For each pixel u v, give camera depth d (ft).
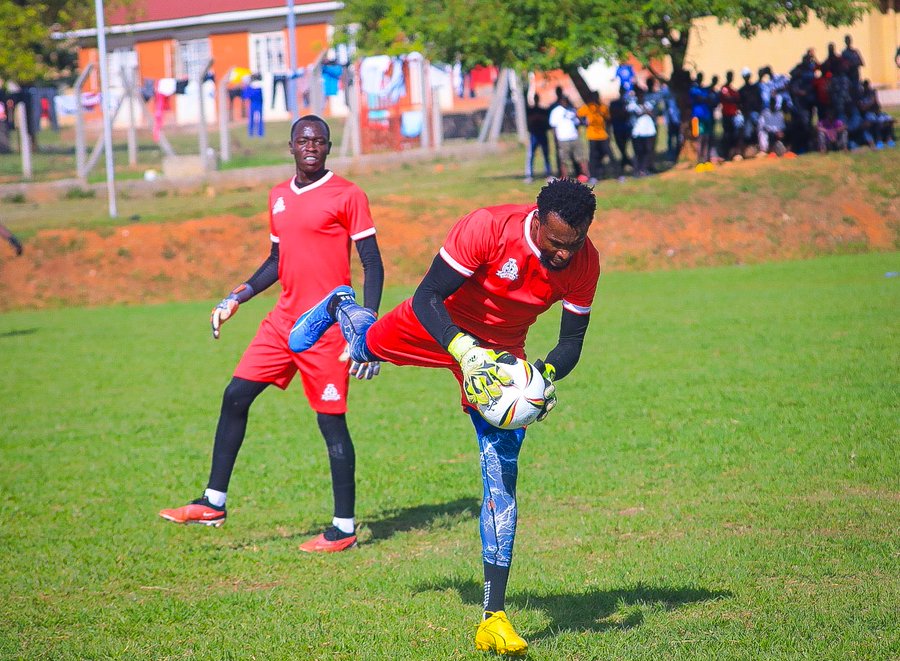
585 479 48.78
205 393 77.82
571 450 54.29
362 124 238.48
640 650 28.86
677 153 185.88
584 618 31.99
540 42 161.79
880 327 84.89
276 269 43.83
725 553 36.96
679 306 106.32
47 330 115.85
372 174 220.02
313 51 325.42
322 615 33.27
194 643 31.19
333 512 44.45
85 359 95.04
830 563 35.24
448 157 240.73
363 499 48.73
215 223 154.81
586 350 84.12
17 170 249.14
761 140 174.29
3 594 36.65
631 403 64.39
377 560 39.91
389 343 32.99
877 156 164.04
